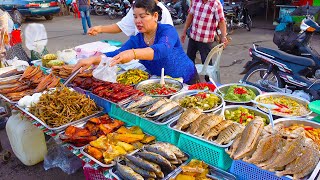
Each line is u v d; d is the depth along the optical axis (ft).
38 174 10.57
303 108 7.54
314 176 4.82
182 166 5.81
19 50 15.06
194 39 16.67
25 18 41.81
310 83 12.82
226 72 19.35
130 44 9.80
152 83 9.51
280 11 31.83
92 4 45.91
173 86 9.16
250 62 14.98
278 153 5.21
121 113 8.07
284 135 5.55
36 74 10.69
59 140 7.37
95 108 8.42
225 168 5.90
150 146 6.23
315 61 14.14
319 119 6.85
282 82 13.93
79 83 9.39
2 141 12.99
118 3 42.06
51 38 30.96
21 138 10.38
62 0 46.65
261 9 40.55
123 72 10.41
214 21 15.93
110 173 5.97
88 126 7.64
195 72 10.63
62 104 8.23
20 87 10.07
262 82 13.98
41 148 10.99
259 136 5.62
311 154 5.01
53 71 10.85
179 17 36.01
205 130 6.15
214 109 7.27
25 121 10.43
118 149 6.48
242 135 5.68
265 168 5.11
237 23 30.83
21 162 11.34
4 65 13.37
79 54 12.60
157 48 8.05
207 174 5.81
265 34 29.91
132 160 5.90
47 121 7.99
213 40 16.44
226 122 6.32
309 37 14.61
